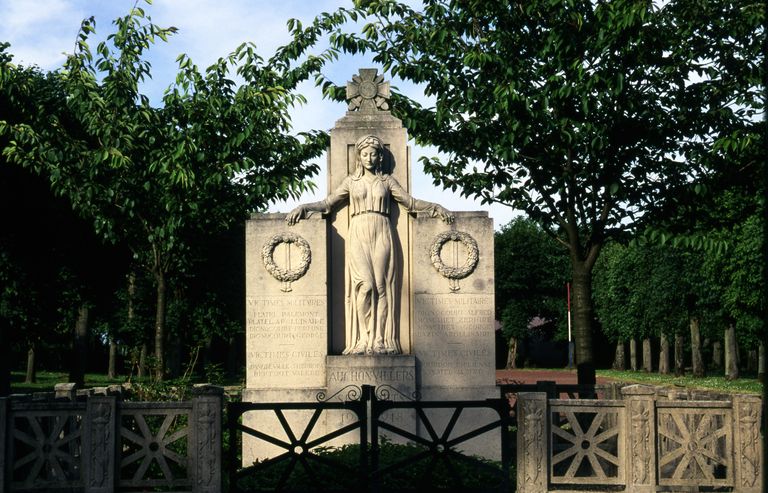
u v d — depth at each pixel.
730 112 16.67
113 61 20.17
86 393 12.59
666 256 55.38
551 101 17.14
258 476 12.26
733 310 44.88
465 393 15.43
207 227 21.78
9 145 27.42
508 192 18.67
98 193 20.16
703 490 10.91
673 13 16.80
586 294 18.11
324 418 15.12
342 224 15.91
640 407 10.88
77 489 10.81
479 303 15.61
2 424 10.77
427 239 15.66
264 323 15.53
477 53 17.19
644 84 17.34
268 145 20.31
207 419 10.94
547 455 10.95
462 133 18.38
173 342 44.91
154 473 12.80
